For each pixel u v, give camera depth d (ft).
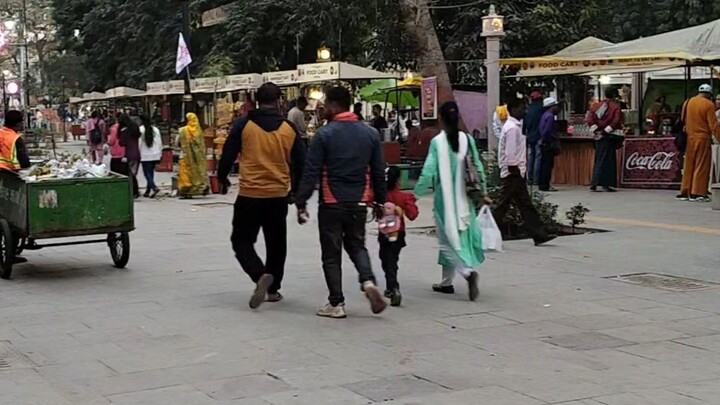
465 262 28.35
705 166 55.62
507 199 39.11
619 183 64.49
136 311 27.66
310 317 26.48
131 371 21.08
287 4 105.91
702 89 55.67
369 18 96.78
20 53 199.31
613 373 20.36
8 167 34.35
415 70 85.51
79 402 18.85
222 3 114.01
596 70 68.23
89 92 161.68
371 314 26.78
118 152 65.00
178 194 65.92
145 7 125.49
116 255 35.88
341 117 26.35
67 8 144.87
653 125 73.10
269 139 27.63
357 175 26.20
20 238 34.99
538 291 29.76
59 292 30.96
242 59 108.37
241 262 28.12
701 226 44.47
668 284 30.71
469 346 22.90
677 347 22.57
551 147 62.49
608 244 39.45
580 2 87.56
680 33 65.00
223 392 19.34
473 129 74.18
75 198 33.65
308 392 19.22
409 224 47.26
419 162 65.05
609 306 27.40
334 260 26.40
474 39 82.84
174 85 103.35
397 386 19.57
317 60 100.07
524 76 75.05
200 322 25.98
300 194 26.11
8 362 22.07
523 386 19.44
